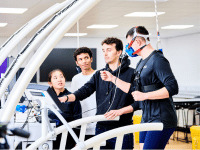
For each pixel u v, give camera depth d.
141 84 2.36
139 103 2.44
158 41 2.39
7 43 2.20
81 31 9.30
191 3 5.76
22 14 6.54
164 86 2.31
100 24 8.09
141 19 7.49
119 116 2.66
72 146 3.36
